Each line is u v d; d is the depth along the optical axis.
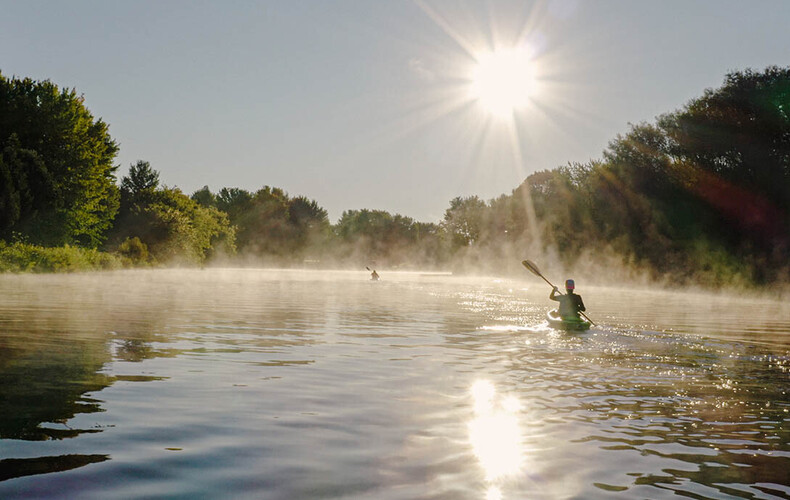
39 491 3.46
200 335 10.89
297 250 140.88
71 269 45.44
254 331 11.76
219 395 6.03
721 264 38.44
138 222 70.94
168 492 3.49
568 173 53.59
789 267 35.53
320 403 5.75
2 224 44.25
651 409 5.63
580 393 6.30
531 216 63.66
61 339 9.87
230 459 4.09
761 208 37.53
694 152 41.84
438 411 5.48
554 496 3.49
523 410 5.55
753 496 3.50
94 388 6.23
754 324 14.64
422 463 4.05
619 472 3.90
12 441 4.40
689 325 14.07
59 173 51.78
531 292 31.89
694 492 3.56
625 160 46.16
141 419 5.09
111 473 3.78
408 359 8.47
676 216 41.88
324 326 12.96
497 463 4.05
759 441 4.62
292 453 4.24
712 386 6.73
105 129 60.59
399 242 158.50
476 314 16.55
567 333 11.95
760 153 38.72
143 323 12.66
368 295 26.86
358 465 4.00
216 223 103.38
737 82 40.41
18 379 6.62
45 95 53.06
